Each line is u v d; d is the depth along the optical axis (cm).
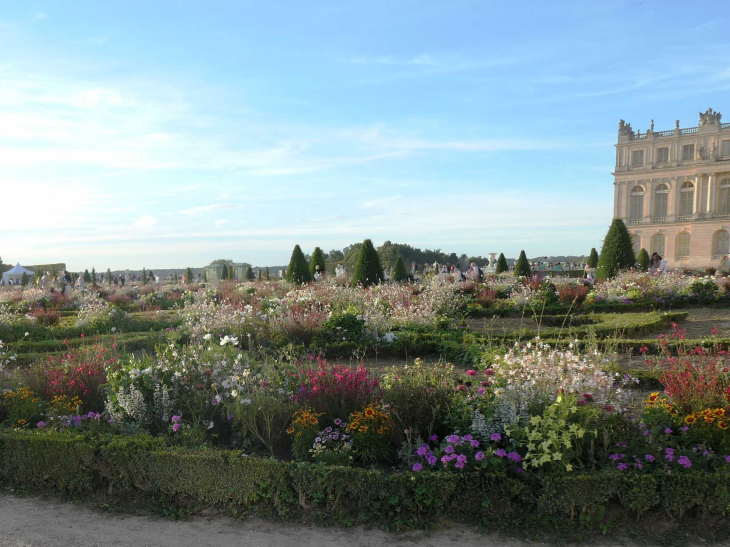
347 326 1011
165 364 638
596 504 392
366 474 414
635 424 464
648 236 6022
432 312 1228
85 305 1902
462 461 406
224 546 383
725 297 1516
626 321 1144
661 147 5916
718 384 525
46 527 414
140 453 452
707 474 388
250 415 521
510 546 380
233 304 1480
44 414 575
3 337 1188
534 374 534
